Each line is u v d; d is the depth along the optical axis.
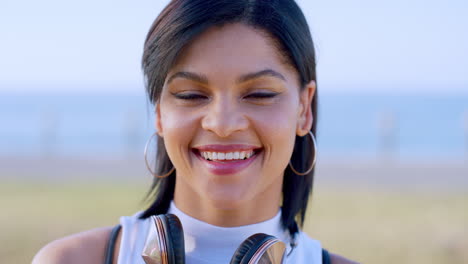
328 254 2.67
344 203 12.23
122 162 21.64
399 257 8.02
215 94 2.20
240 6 2.18
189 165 2.29
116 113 56.38
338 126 43.94
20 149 28.58
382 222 10.30
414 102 74.81
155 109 2.47
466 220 10.64
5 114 57.50
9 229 9.20
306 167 2.72
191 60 2.19
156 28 2.31
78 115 53.44
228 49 2.18
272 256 2.17
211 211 2.41
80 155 25.00
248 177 2.26
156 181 2.68
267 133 2.23
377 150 31.02
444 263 7.80
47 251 2.43
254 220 2.45
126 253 2.45
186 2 2.21
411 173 19.50
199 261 2.39
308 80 2.45
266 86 2.22
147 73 2.43
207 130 2.21
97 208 10.97
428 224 10.23
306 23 2.42
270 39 2.23
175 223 2.25
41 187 13.98
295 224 2.69
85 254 2.46
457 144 34.03
